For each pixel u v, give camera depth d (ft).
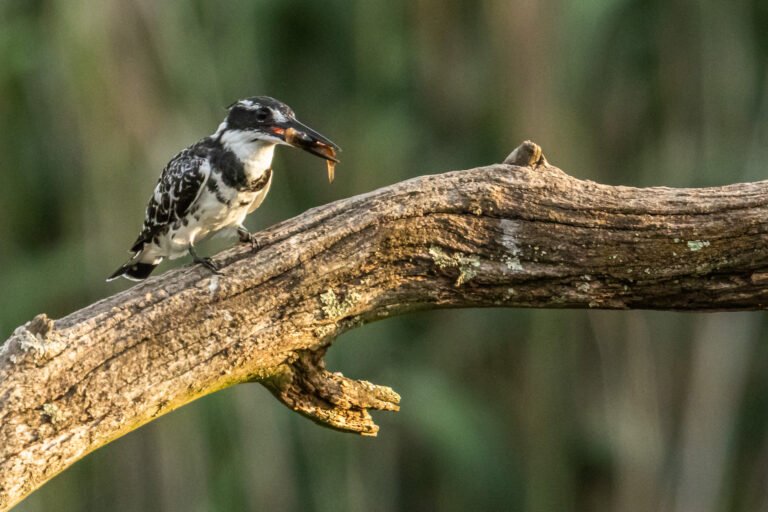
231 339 22.45
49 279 47.09
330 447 50.96
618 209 23.65
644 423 54.49
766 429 55.52
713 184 51.75
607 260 23.65
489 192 23.65
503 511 55.31
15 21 48.91
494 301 24.22
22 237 51.62
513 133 50.65
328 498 50.39
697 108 52.70
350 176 53.78
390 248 23.43
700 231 23.47
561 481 54.70
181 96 44.98
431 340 57.06
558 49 50.06
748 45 52.37
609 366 54.54
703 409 54.19
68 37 44.01
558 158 50.55
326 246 23.00
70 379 20.99
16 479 20.45
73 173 47.09
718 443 54.44
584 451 55.11
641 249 23.58
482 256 23.81
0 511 20.44
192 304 22.15
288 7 53.93
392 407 24.36
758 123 52.21
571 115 50.85
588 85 51.39
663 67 52.70
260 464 47.75
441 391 54.24
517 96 50.47
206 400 47.19
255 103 26.71
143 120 43.93
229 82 48.65
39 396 20.70
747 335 54.24
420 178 23.86
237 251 22.81
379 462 54.29
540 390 54.90
